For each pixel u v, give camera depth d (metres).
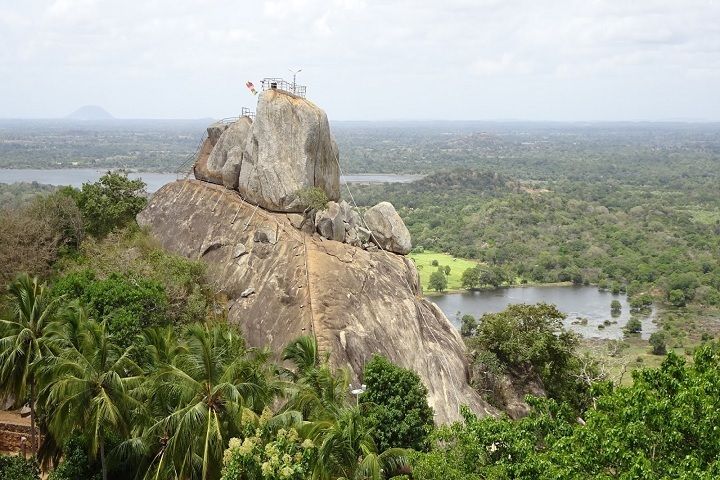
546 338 50.81
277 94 52.97
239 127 58.22
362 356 41.34
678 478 20.89
